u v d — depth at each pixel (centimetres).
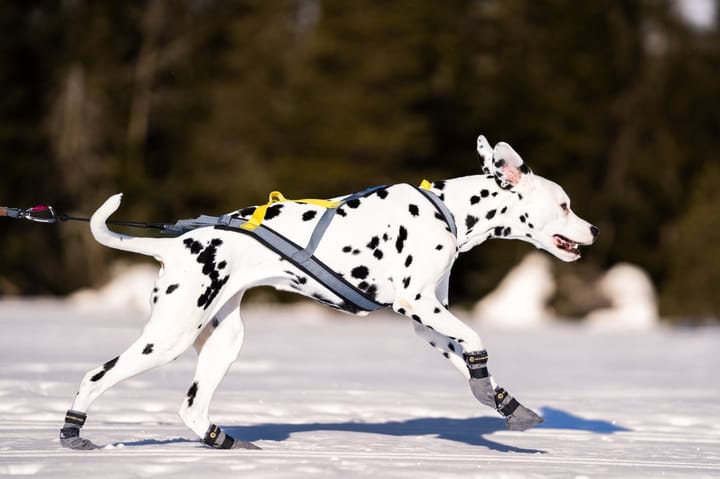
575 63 3656
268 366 1131
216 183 3638
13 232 3334
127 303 2691
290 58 3966
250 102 3816
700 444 671
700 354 1570
